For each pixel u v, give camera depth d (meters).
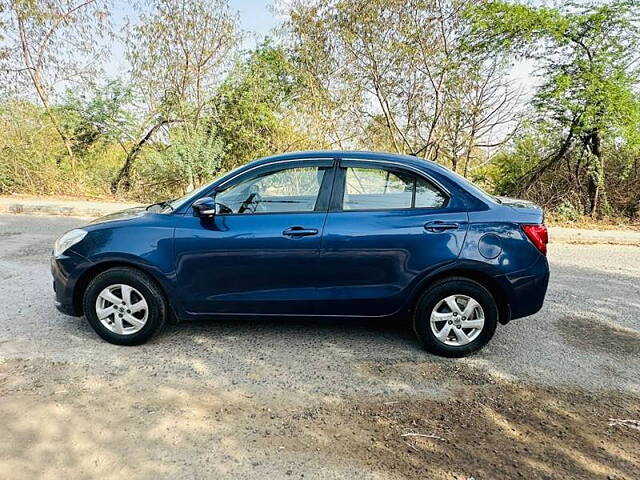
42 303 5.14
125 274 4.07
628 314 5.38
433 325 4.09
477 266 3.95
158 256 4.03
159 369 3.78
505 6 11.09
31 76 13.84
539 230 4.02
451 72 12.00
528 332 4.79
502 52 11.56
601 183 11.90
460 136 12.59
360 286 4.03
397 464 2.73
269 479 2.59
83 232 4.18
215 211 4.08
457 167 12.93
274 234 3.98
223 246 4.00
